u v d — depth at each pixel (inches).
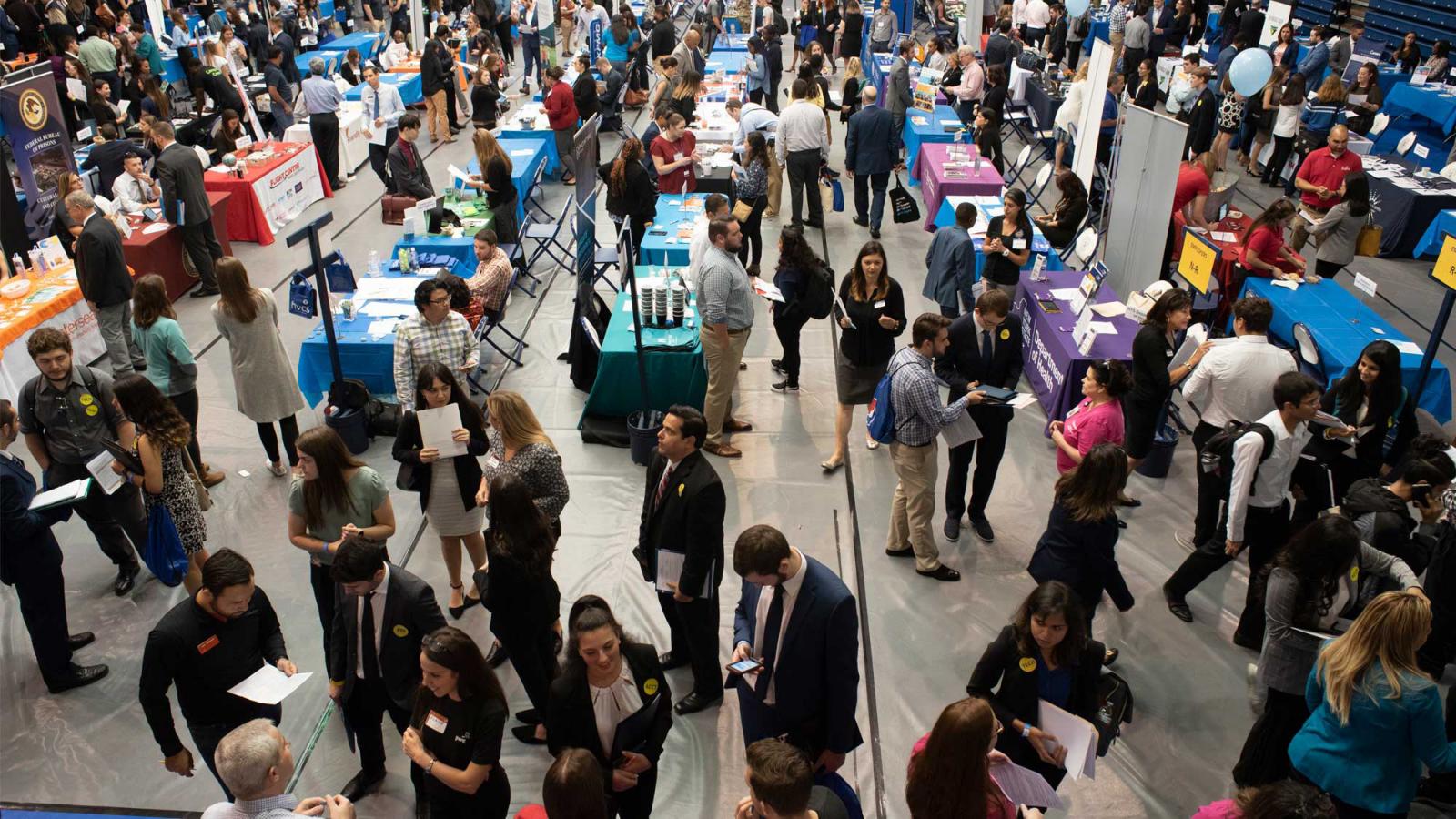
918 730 194.9
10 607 225.8
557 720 137.0
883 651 215.8
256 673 157.1
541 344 359.3
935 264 337.7
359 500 182.4
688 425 172.1
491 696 137.1
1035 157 588.4
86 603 229.0
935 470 227.8
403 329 253.3
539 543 167.3
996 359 237.9
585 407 299.6
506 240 402.3
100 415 218.5
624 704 140.1
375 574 150.5
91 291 291.0
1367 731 139.3
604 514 263.9
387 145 539.8
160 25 679.7
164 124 399.2
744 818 120.6
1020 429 307.4
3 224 339.6
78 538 253.6
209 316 374.6
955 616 226.2
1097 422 225.6
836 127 681.0
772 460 290.5
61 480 219.5
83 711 199.6
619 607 229.8
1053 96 589.3
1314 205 385.4
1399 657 137.1
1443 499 186.4
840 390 274.7
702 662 192.5
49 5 600.1
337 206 500.1
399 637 155.9
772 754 110.8
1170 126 343.9
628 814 151.6
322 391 302.8
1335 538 155.4
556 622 195.8
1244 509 200.5
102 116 489.7
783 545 140.5
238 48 644.1
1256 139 546.9
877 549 250.2
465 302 297.0
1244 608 221.8
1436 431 253.0
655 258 366.9
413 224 374.3
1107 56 410.6
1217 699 203.2
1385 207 443.5
